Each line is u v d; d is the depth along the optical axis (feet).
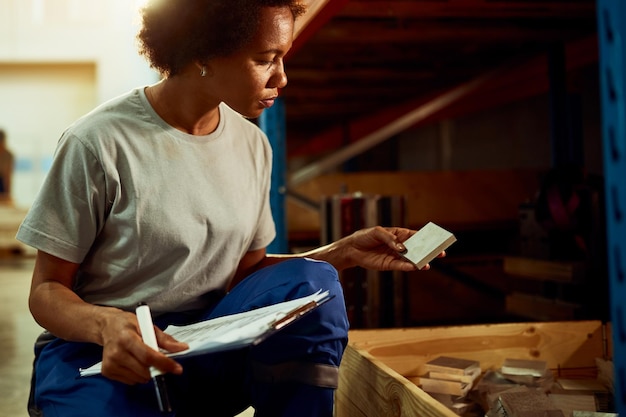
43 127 46.85
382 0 8.70
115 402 3.63
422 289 12.05
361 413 4.91
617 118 2.57
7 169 34.73
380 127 18.60
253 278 4.11
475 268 12.44
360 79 13.67
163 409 3.19
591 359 6.30
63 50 46.11
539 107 17.80
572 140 12.69
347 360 5.28
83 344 3.96
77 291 4.17
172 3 3.81
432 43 10.80
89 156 3.88
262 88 3.89
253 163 4.59
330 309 3.79
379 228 4.49
